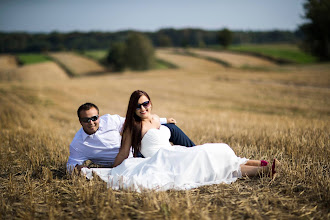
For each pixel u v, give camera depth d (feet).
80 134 14.55
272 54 263.90
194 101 64.23
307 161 15.47
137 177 12.34
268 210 10.50
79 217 10.33
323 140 18.74
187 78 128.47
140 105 13.70
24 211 10.85
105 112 45.50
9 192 12.41
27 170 15.33
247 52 282.56
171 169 12.59
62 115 41.27
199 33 484.33
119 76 165.17
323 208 10.54
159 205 10.83
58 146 20.17
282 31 494.59
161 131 14.16
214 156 12.86
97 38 439.22
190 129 24.98
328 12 68.33
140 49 264.52
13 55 333.62
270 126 26.35
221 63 241.35
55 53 359.25
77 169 14.25
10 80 180.45
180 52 318.86
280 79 99.86
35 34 407.44
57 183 13.60
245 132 22.45
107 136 14.62
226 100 64.23
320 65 162.40
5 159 17.62
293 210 10.39
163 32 498.69
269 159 16.07
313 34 134.00
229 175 13.16
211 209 10.59
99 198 11.57
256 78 108.58
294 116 41.06
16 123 32.12
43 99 60.54
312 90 71.05
